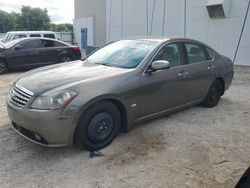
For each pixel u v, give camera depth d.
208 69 5.65
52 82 3.71
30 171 3.39
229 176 3.39
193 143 4.25
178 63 5.01
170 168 3.53
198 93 5.53
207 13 14.23
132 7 18.92
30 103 3.50
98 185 3.14
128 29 19.56
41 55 11.74
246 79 9.91
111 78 3.93
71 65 4.68
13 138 4.25
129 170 3.45
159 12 16.91
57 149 3.91
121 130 4.34
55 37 16.56
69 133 3.52
